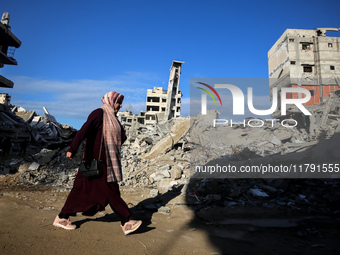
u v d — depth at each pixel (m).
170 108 49.50
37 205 4.27
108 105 3.10
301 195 4.93
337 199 4.49
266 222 3.64
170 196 5.23
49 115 32.16
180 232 3.14
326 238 3.01
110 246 2.48
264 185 5.33
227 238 2.98
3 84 27.34
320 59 32.12
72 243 2.47
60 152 12.48
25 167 10.15
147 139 12.36
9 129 19.97
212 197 4.90
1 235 2.47
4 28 28.50
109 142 2.89
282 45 34.31
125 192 6.07
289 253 2.54
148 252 2.42
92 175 2.75
